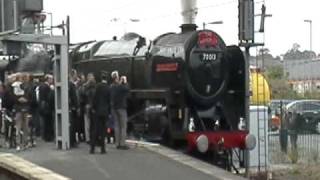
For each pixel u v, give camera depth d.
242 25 15.13
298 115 23.23
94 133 14.81
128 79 17.56
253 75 22.62
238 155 16.05
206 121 16.05
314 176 16.14
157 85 16.23
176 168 13.09
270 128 21.33
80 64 20.58
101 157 14.24
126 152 15.00
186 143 15.62
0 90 17.50
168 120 15.54
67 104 15.64
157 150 15.08
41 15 15.93
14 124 16.19
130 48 17.83
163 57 16.06
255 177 16.12
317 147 19.58
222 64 15.96
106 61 18.91
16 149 15.66
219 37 15.96
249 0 15.01
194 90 15.46
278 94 63.28
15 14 14.60
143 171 12.67
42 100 17.83
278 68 84.00
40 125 18.56
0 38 15.16
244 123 16.22
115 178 11.95
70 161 13.68
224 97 16.22
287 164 18.17
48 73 21.12
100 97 14.80
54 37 15.37
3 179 13.54
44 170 12.43
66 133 15.66
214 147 15.23
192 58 15.41
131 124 17.36
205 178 12.18
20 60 23.12
